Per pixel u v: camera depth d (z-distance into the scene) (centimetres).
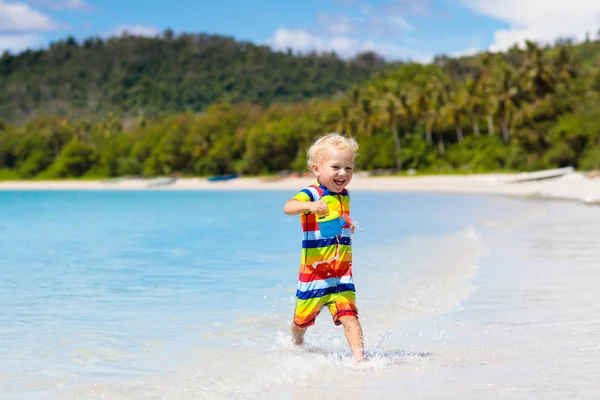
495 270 835
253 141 9244
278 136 9206
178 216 2414
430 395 355
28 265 995
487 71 7325
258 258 1041
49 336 521
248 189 7444
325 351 471
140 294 722
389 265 899
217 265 962
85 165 11525
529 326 525
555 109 6550
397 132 7962
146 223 2027
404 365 422
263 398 358
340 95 18375
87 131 14075
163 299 689
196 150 10056
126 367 429
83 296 713
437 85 7550
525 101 6731
